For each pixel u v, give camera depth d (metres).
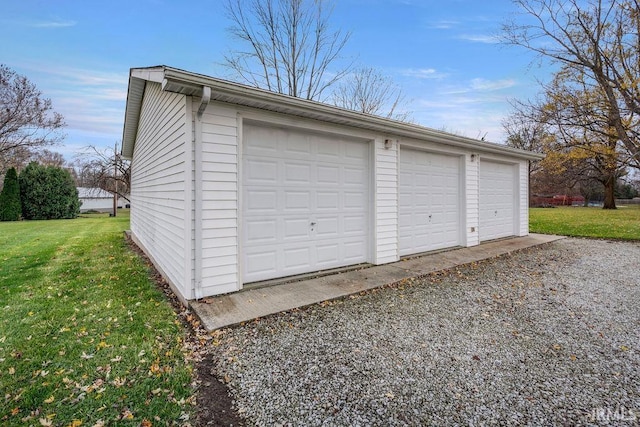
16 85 18.12
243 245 4.48
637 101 9.49
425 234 7.02
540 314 3.75
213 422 1.99
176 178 4.37
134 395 2.23
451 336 3.17
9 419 1.99
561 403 2.16
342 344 2.99
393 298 4.26
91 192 26.89
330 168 5.39
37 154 21.25
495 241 8.75
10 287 4.73
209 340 3.06
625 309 3.91
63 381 2.38
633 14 9.24
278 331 3.25
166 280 5.06
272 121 4.54
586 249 7.88
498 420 2.00
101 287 4.76
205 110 3.96
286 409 2.10
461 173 7.75
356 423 1.97
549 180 27.20
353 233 5.75
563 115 11.02
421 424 1.96
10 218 16.83
